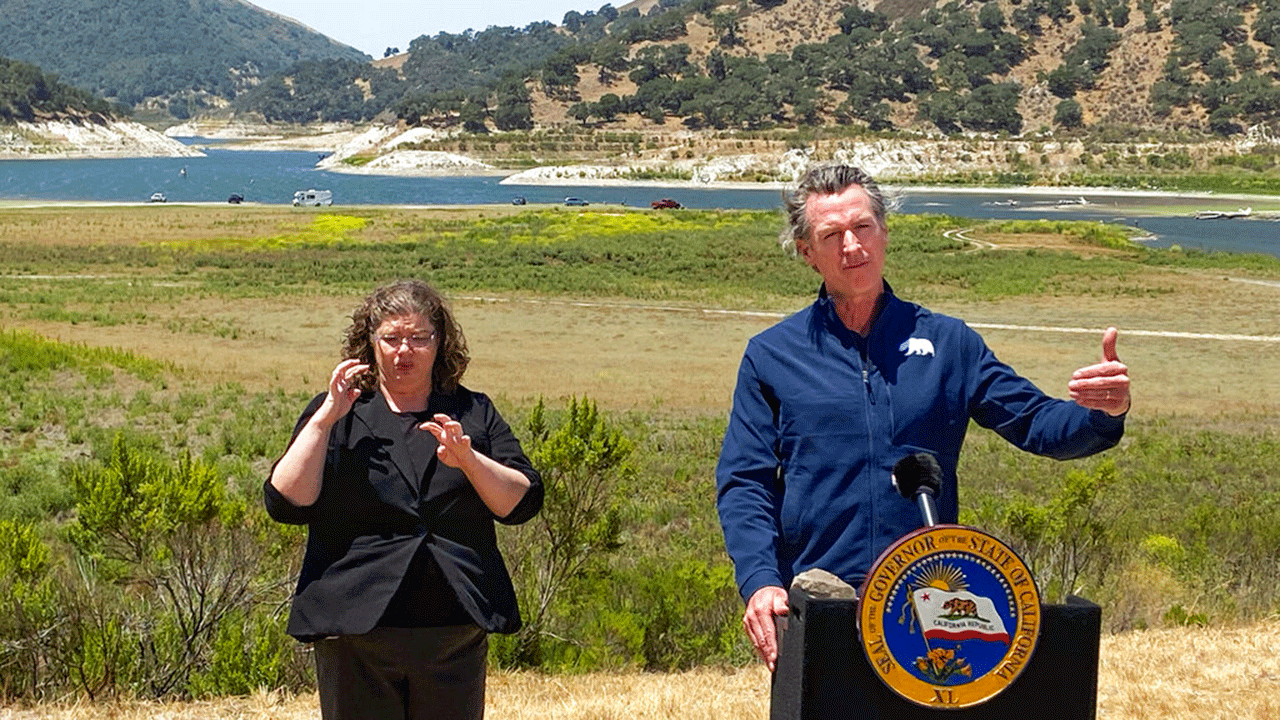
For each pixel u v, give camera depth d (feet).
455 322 13.30
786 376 11.10
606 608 30.37
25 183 554.46
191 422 76.48
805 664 9.44
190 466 25.72
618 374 105.50
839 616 9.42
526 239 246.68
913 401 10.84
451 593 12.42
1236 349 125.70
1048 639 9.67
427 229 269.23
